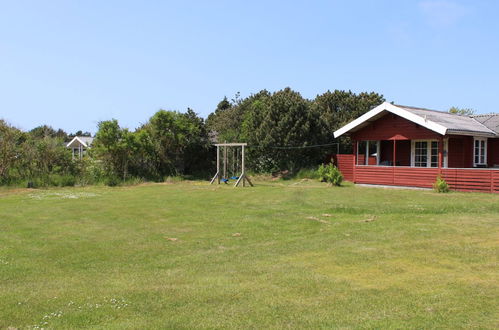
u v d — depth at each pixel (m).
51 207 14.48
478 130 19.45
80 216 12.48
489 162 21.48
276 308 5.01
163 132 28.81
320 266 6.83
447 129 17.52
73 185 23.80
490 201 13.69
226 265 7.07
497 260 6.95
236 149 30.20
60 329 4.48
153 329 4.45
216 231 10.08
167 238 9.34
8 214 12.91
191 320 4.69
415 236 8.88
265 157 29.23
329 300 5.24
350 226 10.27
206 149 31.42
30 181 22.41
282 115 28.17
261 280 6.14
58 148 24.86
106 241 9.08
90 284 6.12
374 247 8.02
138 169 27.67
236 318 4.73
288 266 6.88
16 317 4.82
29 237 9.51
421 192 17.28
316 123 28.39
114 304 5.23
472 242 8.22
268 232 9.85
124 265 7.21
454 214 11.66
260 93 45.41
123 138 26.12
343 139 30.33
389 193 16.98
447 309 4.84
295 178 26.84
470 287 5.59
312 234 9.51
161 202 15.64
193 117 31.25
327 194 17.09
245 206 14.21
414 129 19.39
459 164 19.75
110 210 13.65
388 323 4.48
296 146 27.66
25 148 23.73
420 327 4.36
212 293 5.59
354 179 21.67
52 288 5.92
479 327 4.32
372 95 37.00
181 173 30.12
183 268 6.96
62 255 7.89
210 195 17.88
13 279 6.42
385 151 23.34
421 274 6.26
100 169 25.61
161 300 5.36
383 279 6.07
